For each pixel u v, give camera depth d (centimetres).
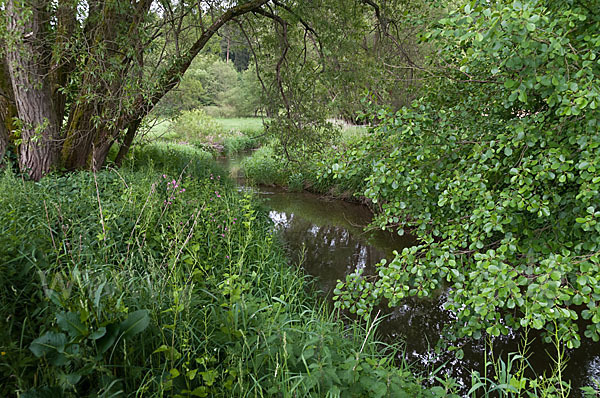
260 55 827
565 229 290
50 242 329
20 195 432
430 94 396
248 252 486
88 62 585
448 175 329
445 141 324
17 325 207
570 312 237
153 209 430
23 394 156
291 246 717
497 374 339
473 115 362
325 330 321
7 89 678
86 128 686
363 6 757
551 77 238
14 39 542
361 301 333
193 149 1670
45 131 645
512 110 355
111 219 397
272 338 244
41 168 652
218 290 315
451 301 307
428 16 364
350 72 710
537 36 225
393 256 671
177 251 350
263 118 816
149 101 609
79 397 181
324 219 916
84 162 703
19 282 236
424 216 338
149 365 220
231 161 1786
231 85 4484
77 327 179
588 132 247
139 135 943
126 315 209
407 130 308
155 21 657
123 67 611
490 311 270
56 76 707
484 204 287
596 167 234
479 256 265
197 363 230
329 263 636
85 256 323
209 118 2434
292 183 1198
